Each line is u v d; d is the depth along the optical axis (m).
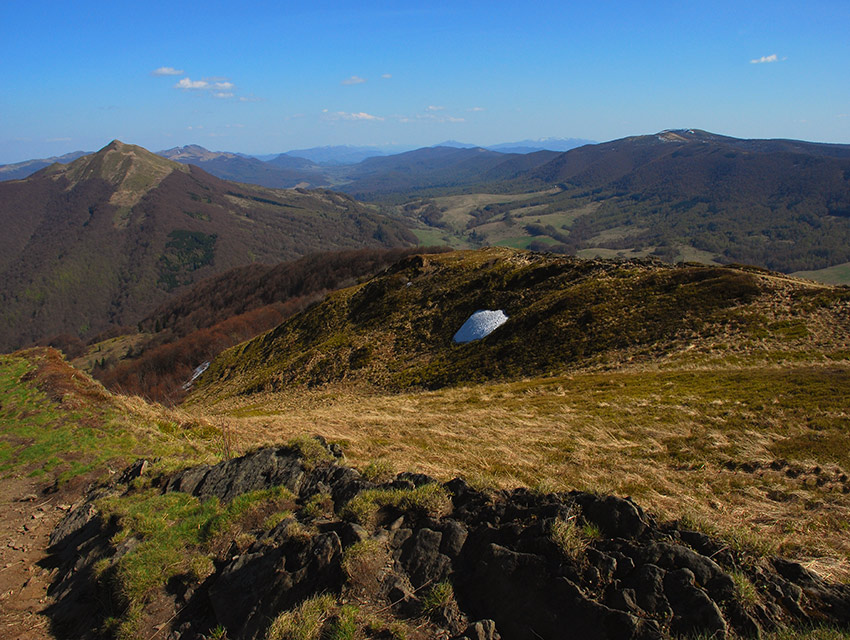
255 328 99.88
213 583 7.62
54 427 18.78
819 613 5.18
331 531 7.36
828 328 25.59
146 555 8.34
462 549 6.67
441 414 24.62
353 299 67.00
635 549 5.80
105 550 9.38
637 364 28.00
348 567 6.51
